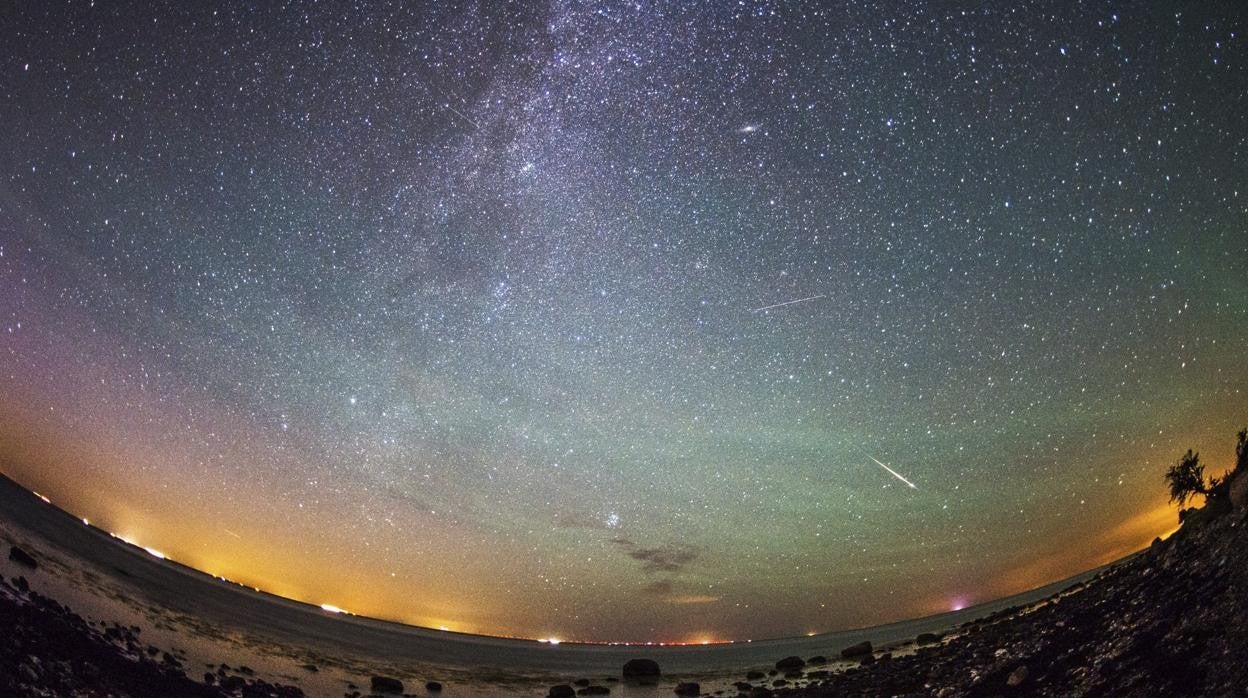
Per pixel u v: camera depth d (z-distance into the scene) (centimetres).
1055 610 1761
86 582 2350
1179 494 1496
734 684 2730
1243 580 1039
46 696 1216
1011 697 1219
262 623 3044
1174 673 961
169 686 1600
